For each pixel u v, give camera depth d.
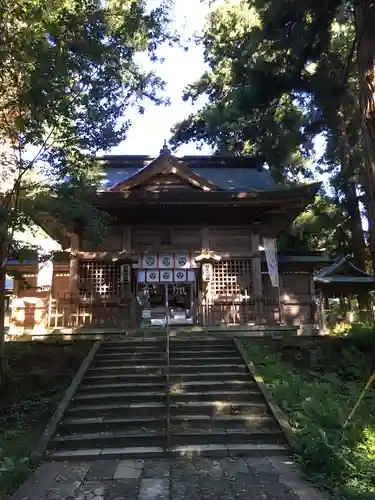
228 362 10.11
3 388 9.34
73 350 10.89
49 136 9.64
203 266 13.92
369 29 9.45
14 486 5.49
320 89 13.89
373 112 9.11
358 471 5.56
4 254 9.70
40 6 8.21
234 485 5.47
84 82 9.23
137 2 11.55
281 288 17.38
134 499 5.09
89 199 12.76
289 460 6.39
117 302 13.77
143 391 8.84
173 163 14.30
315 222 23.72
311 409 7.51
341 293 21.48
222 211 14.58
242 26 18.17
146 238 14.69
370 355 11.18
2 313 9.85
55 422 7.40
